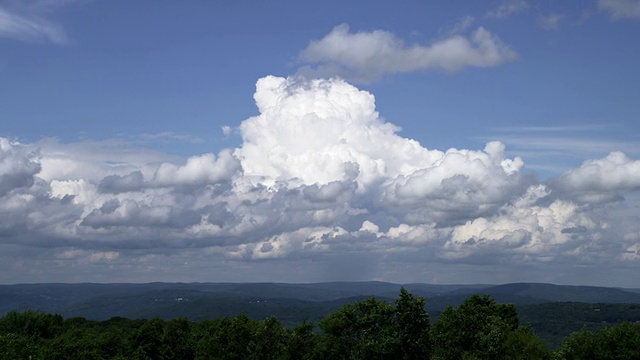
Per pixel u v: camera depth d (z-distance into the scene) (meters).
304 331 107.19
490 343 96.25
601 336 86.69
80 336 123.06
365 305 105.12
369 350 98.06
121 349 118.06
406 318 99.94
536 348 94.88
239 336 109.62
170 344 122.75
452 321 102.69
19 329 131.50
